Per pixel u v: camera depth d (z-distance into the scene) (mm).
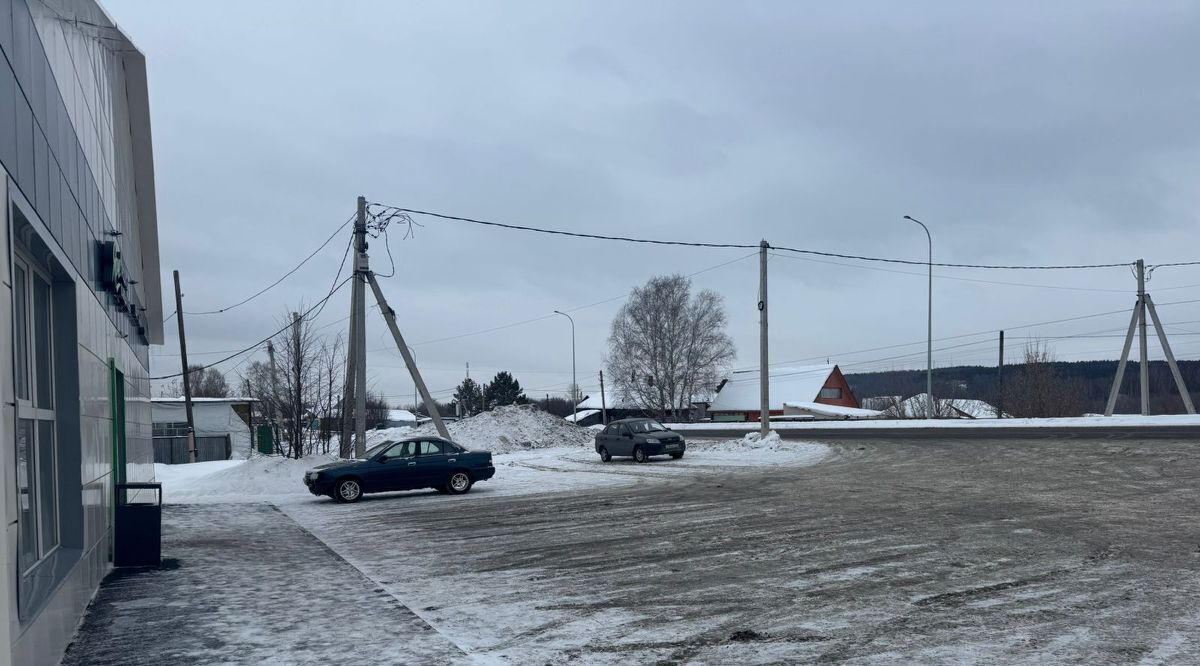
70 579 6910
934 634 6758
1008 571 9086
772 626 7168
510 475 26641
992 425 37969
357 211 26391
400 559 11445
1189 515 12789
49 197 6816
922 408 68500
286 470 24938
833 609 7680
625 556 11008
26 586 5852
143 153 16344
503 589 9148
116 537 10852
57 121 7375
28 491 6516
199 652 6699
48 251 6664
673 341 73688
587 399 121062
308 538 13875
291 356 36406
